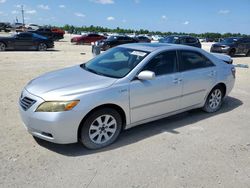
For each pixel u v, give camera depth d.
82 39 30.97
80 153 3.90
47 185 3.15
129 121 4.34
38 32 34.19
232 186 3.28
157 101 4.61
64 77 4.34
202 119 5.48
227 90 6.07
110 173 3.43
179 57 5.01
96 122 3.99
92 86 3.93
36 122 3.71
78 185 3.17
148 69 4.48
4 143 4.07
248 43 21.47
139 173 3.46
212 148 4.21
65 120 3.63
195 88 5.25
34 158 3.70
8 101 6.06
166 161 3.77
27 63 12.23
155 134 4.65
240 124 5.29
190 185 3.25
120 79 4.16
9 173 3.34
